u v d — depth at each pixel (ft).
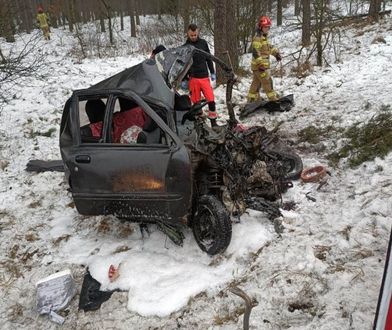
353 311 11.27
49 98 32.71
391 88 27.22
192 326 12.29
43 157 24.20
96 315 13.33
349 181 17.57
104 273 14.75
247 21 42.50
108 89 15.47
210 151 15.39
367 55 36.42
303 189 17.66
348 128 21.91
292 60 36.94
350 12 59.06
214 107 24.39
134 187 14.75
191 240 15.70
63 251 16.47
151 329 12.46
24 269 15.85
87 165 15.23
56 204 19.75
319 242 14.28
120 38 83.15
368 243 13.70
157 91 15.58
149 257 15.15
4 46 44.06
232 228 15.46
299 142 21.99
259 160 16.02
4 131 27.45
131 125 16.21
